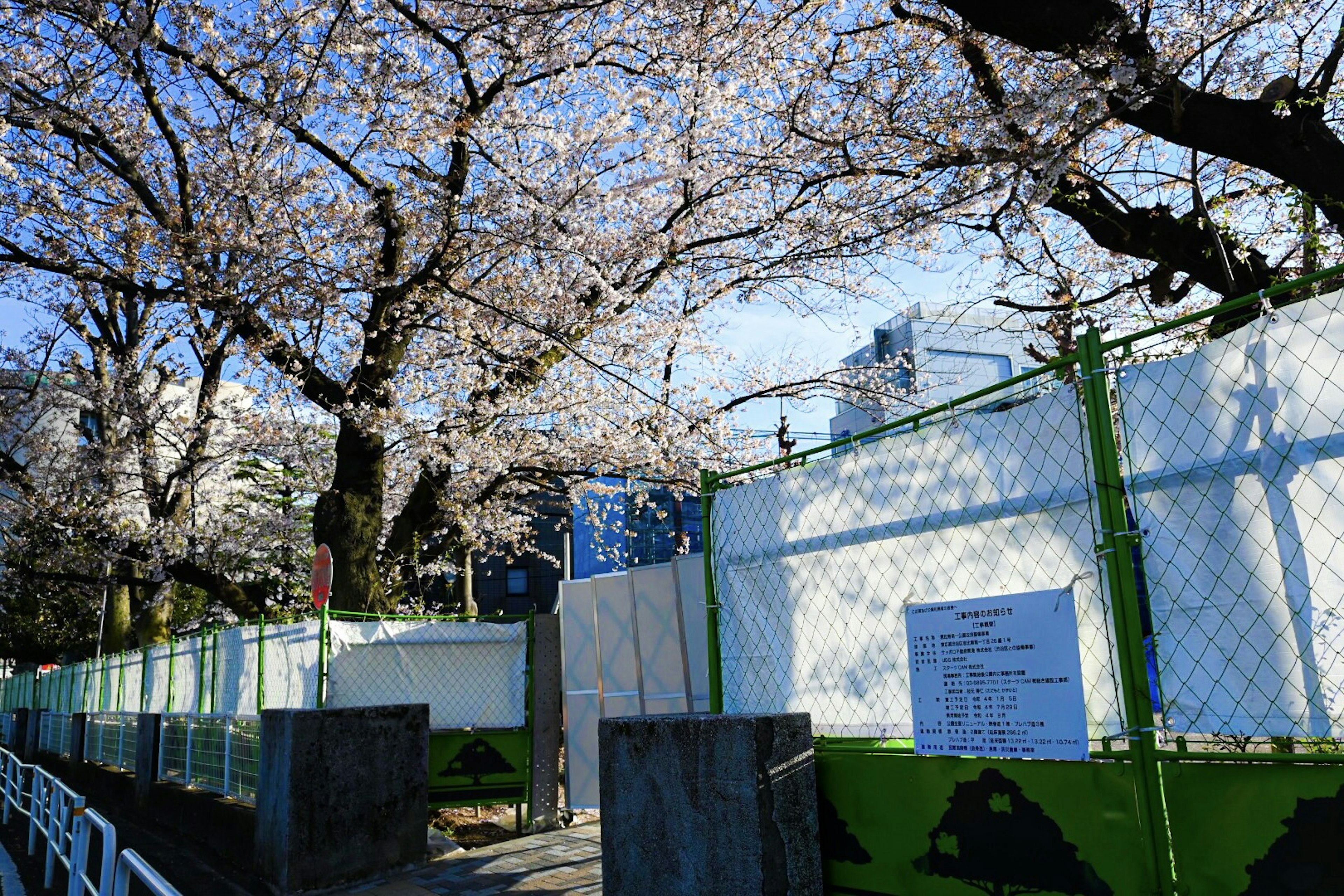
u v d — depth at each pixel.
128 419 15.65
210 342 13.80
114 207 10.88
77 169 11.59
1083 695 3.06
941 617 3.52
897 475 3.80
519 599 42.34
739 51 9.14
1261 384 2.75
